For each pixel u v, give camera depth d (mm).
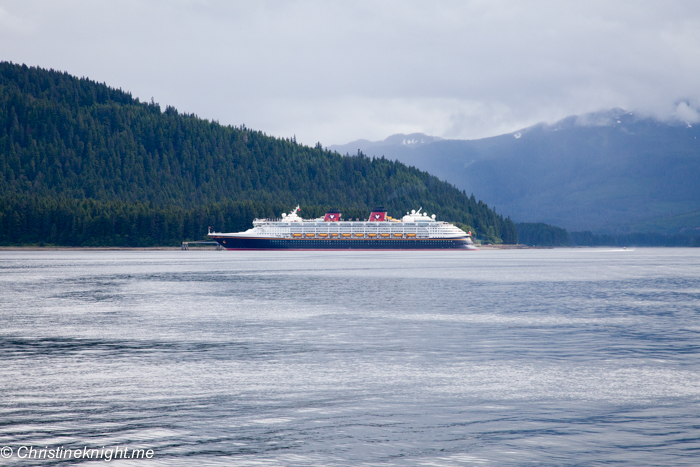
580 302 135875
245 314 113875
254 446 44000
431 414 51031
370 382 61406
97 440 45094
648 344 83438
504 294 154000
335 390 58344
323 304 130625
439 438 45625
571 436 46125
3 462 41188
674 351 78438
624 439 45562
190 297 144625
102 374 64938
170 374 64938
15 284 180125
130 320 106062
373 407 52875
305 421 49250
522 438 45719
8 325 100312
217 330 94938
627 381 62125
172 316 111438
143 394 56875
